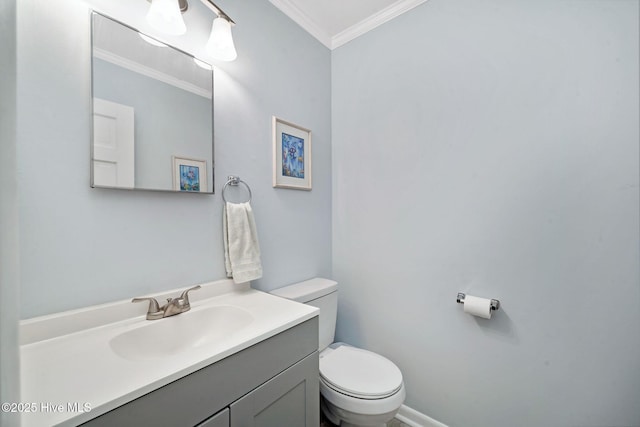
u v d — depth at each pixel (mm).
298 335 914
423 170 1427
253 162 1319
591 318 996
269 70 1400
